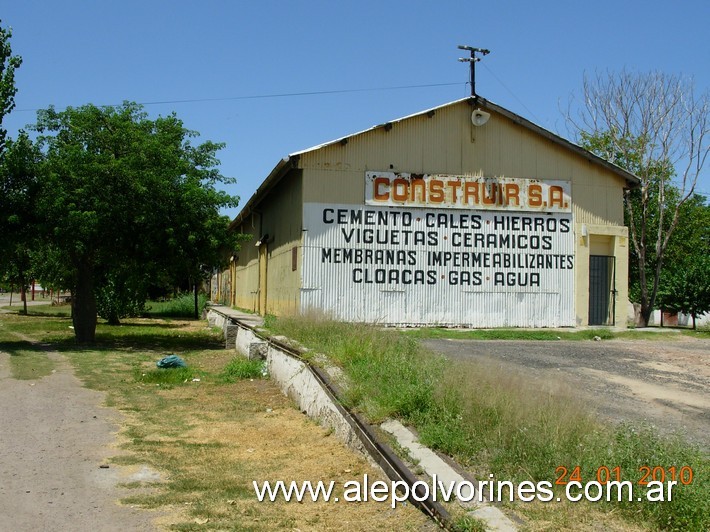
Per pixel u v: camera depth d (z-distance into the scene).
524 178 21.73
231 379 12.70
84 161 17.30
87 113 18.75
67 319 30.80
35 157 17.62
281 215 23.48
